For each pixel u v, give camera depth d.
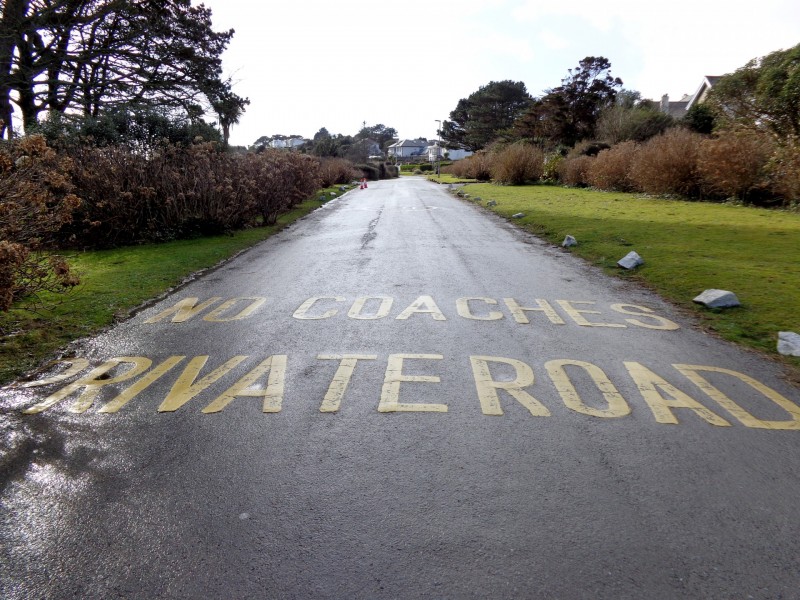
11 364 4.60
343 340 5.08
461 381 4.14
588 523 2.53
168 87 22.02
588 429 3.41
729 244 9.25
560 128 40.25
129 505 2.73
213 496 2.79
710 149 15.96
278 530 2.52
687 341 5.00
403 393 3.95
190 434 3.42
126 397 3.96
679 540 2.42
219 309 6.25
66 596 2.16
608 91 40.03
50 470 3.06
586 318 5.71
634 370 4.33
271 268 8.58
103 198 10.65
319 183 22.58
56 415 3.70
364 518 2.59
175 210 11.53
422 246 10.34
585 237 10.51
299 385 4.11
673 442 3.25
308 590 2.16
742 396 3.87
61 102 20.09
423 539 2.44
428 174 69.38
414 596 2.12
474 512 2.62
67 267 5.34
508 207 17.11
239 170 12.88
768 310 5.66
